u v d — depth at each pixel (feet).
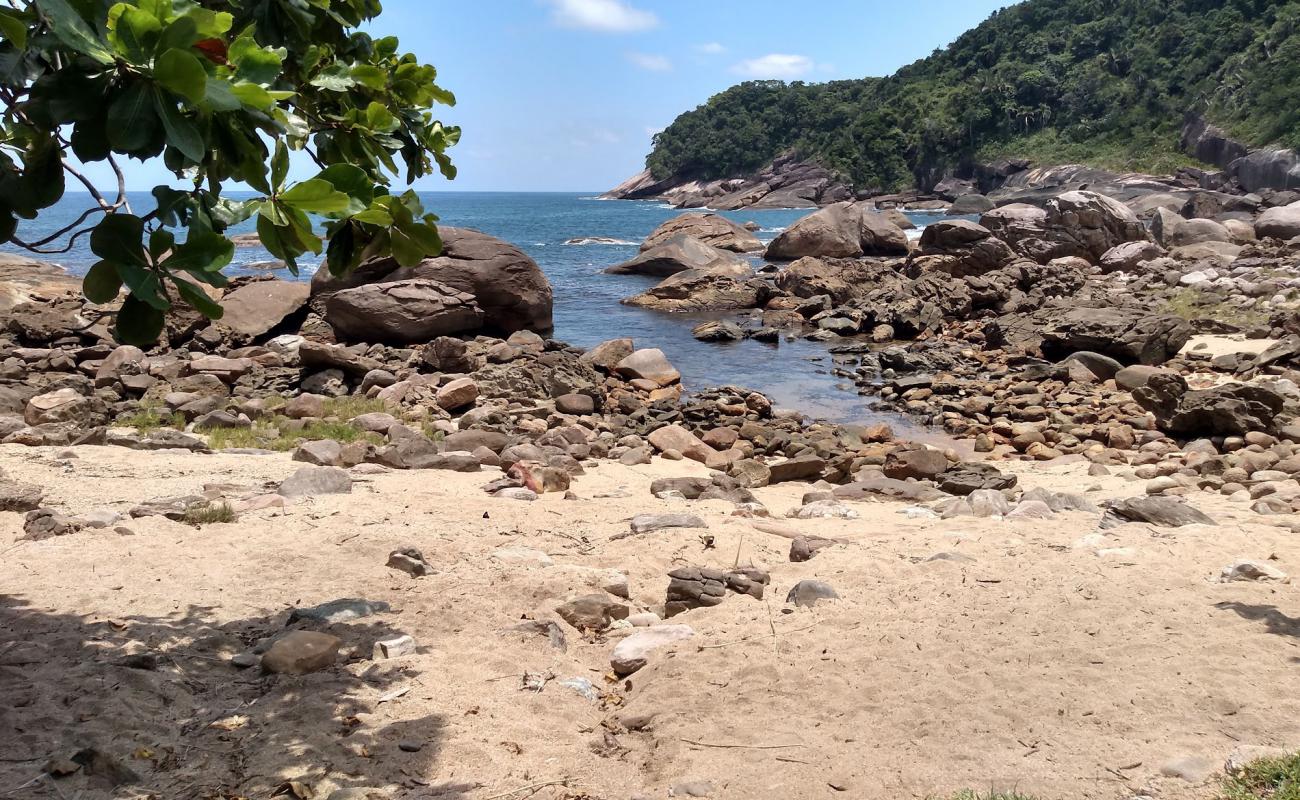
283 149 12.16
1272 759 13.78
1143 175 348.59
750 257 167.32
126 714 15.81
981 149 426.10
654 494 36.17
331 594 22.34
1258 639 18.66
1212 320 77.25
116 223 10.93
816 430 55.11
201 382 57.62
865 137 463.01
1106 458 46.44
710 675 18.48
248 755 15.05
